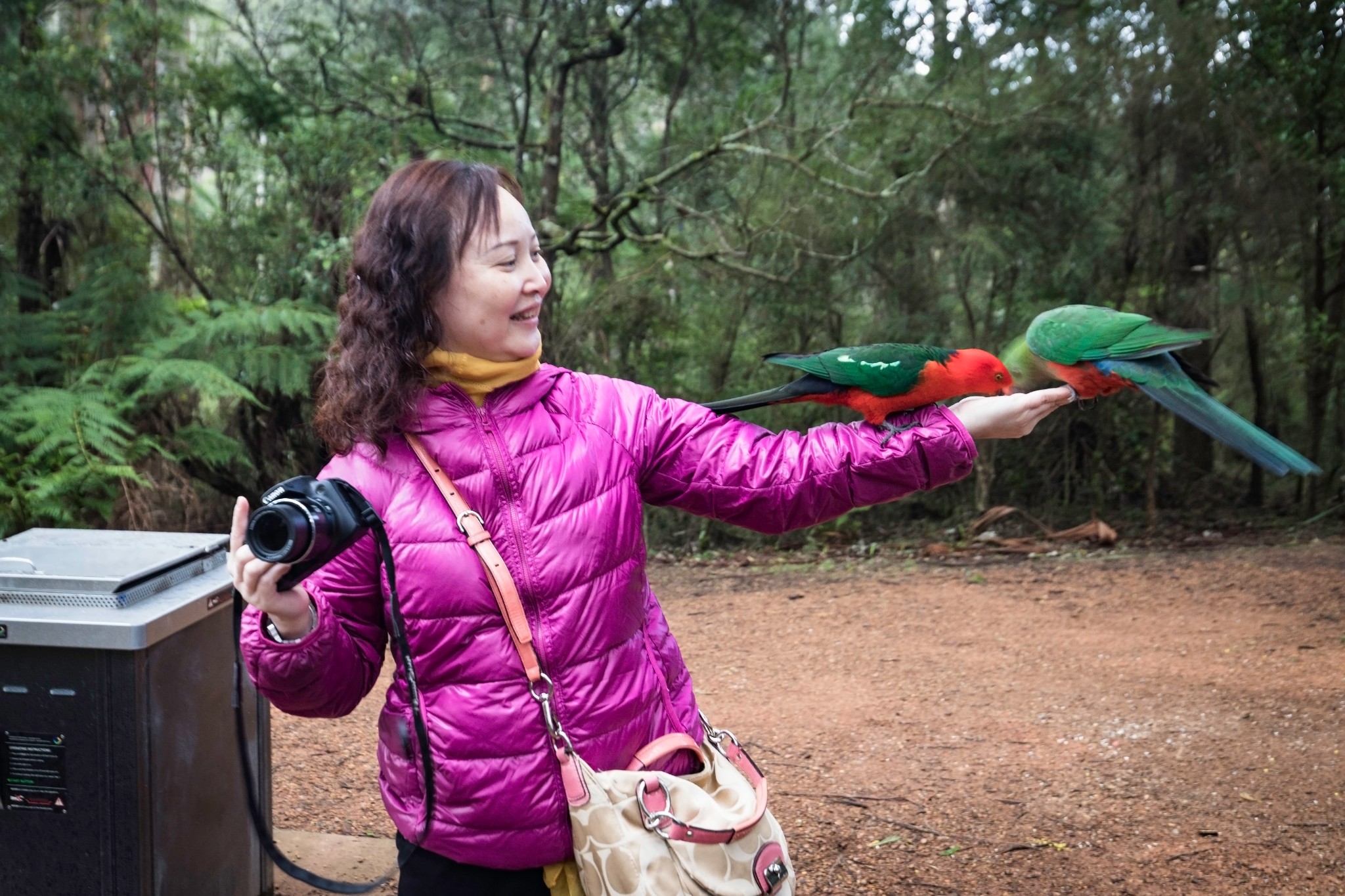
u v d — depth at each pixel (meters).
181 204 9.77
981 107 9.66
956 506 10.61
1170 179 9.98
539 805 1.59
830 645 5.87
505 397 1.70
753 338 10.52
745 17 10.73
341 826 3.46
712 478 1.81
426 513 1.63
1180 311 9.88
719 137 10.09
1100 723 4.36
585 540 1.65
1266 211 9.52
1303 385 10.52
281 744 4.30
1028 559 8.38
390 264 1.64
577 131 11.58
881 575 7.87
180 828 2.35
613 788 1.57
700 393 10.40
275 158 9.23
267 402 9.47
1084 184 9.98
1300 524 9.62
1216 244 9.98
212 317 8.95
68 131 8.72
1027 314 10.27
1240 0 9.29
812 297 10.17
